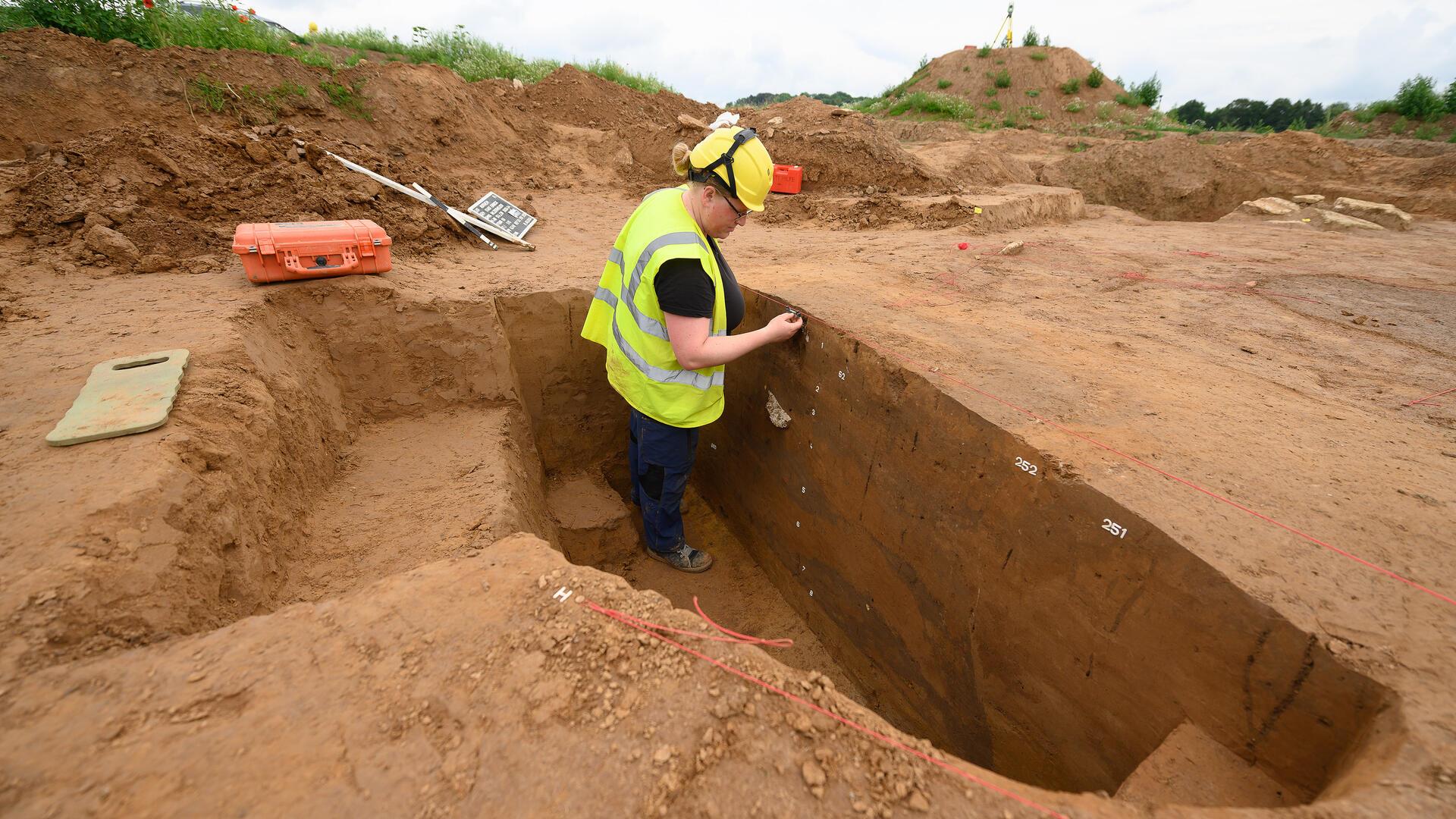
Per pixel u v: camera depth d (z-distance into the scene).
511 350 4.28
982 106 21.09
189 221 4.24
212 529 2.08
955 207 6.87
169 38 7.07
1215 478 2.22
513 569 1.87
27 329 2.94
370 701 1.45
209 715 1.40
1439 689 1.48
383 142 7.28
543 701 1.48
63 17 6.54
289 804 1.24
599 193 8.16
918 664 3.26
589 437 4.98
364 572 2.59
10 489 1.90
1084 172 11.57
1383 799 1.27
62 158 4.26
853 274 4.71
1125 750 2.19
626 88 10.59
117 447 2.12
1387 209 7.40
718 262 3.13
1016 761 2.70
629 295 3.03
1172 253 5.61
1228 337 3.57
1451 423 2.64
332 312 3.66
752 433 4.49
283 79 6.83
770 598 4.52
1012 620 2.58
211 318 3.11
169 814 1.20
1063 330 3.59
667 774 1.34
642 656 1.60
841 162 8.05
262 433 2.60
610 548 4.53
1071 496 2.24
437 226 5.16
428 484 3.22
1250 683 1.77
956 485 2.78
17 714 1.35
